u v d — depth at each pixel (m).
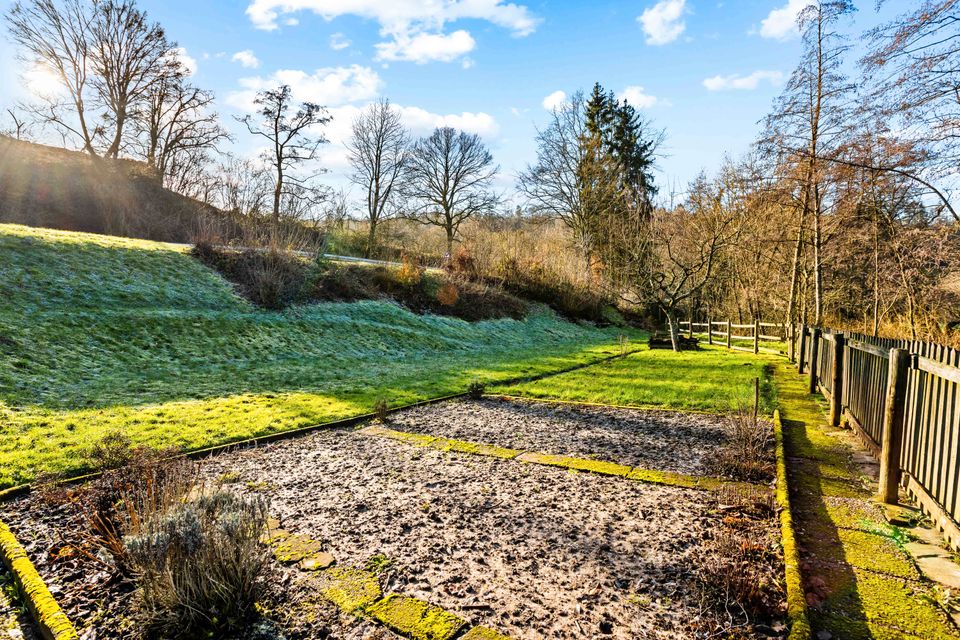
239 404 8.23
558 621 2.88
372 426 7.46
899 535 3.77
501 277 28.44
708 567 3.31
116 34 27.45
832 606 2.91
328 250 29.55
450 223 37.69
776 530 3.92
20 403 7.07
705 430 7.24
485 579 3.33
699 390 10.38
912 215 17.47
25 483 4.87
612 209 32.69
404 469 5.54
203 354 11.73
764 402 9.01
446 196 37.78
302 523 4.18
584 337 25.53
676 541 3.84
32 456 5.41
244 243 18.81
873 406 5.75
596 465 5.63
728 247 21.73
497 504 4.58
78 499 4.34
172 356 11.12
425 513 4.38
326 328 16.00
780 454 5.69
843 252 19.61
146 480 4.13
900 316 19.61
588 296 29.89
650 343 20.81
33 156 25.94
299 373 11.39
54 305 11.32
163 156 32.22
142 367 10.09
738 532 3.92
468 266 27.47
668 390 10.41
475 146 37.53
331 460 5.86
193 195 31.11
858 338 6.48
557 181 33.25
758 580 3.18
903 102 11.31
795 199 17.09
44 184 24.30
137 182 28.14
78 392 8.03
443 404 9.09
